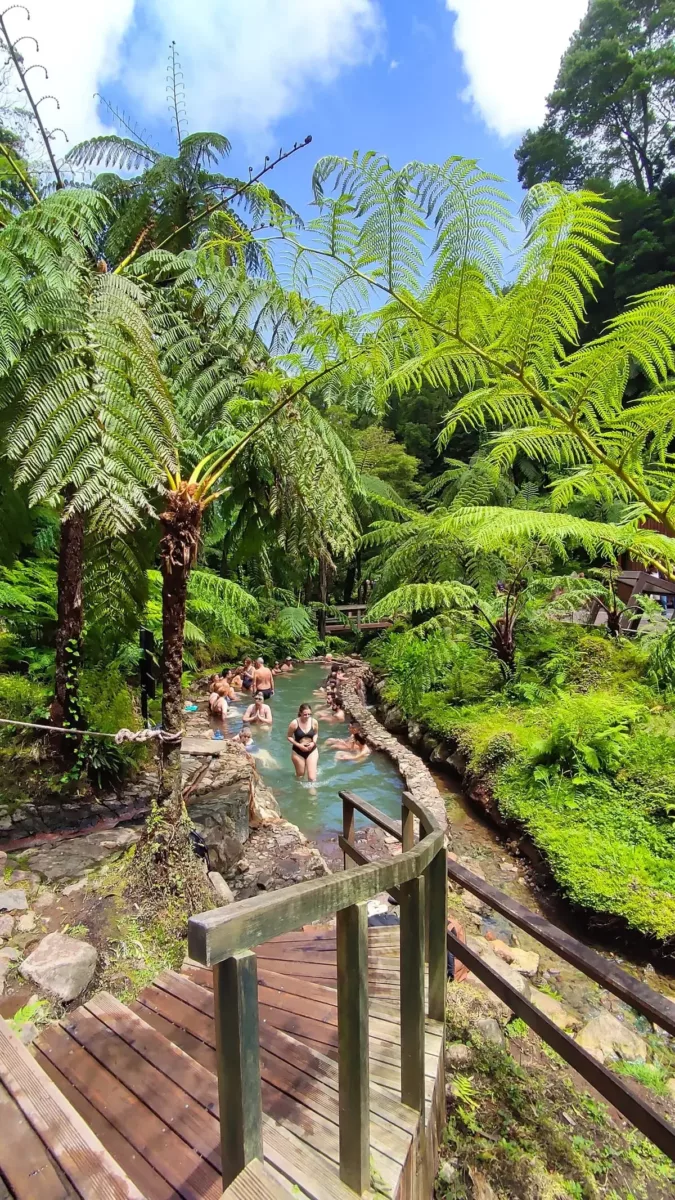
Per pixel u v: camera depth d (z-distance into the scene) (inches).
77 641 126.5
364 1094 36.1
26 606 173.6
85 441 62.2
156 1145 43.6
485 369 68.2
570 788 147.0
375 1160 41.5
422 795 172.1
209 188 108.6
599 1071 52.0
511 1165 58.8
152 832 86.6
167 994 66.3
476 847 148.2
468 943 103.2
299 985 68.3
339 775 208.8
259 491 110.1
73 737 125.2
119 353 69.0
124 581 95.7
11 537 112.3
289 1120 45.7
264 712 272.4
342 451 111.3
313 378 85.0
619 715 159.8
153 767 140.3
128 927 81.0
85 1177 26.0
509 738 178.5
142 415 69.9
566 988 96.6
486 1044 73.6
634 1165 61.7
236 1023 26.4
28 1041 60.6
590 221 50.6
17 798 116.1
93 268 79.5
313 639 472.4
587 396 63.5
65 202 74.9
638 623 255.6
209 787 129.3
